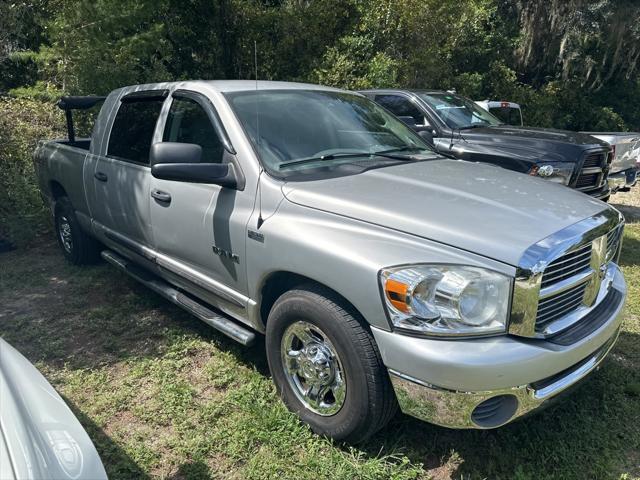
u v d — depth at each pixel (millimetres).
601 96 22812
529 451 2844
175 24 13781
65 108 5391
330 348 2703
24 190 6418
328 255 2586
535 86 22234
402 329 2357
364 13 13742
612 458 2801
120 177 4230
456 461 2768
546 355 2375
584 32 19391
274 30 14555
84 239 5340
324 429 2797
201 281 3547
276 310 2932
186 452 2809
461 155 6758
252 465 2709
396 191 2908
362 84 12172
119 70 10062
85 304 4637
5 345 2105
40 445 1580
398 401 2439
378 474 2633
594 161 6539
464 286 2287
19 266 5633
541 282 2373
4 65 12188
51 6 10367
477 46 18406
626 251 6523
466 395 2266
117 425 3041
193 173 3074
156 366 3623
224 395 3307
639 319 4465
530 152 6379
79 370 3570
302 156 3330
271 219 2938
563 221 2641
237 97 3557
